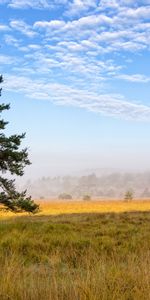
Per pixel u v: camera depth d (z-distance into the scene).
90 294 5.16
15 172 19.69
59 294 5.32
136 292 5.40
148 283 5.58
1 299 5.32
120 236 15.56
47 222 21.00
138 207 78.69
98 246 12.63
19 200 19.72
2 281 5.84
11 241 13.04
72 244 13.05
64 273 7.05
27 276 6.62
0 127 19.41
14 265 6.96
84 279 6.02
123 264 7.56
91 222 22.91
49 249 12.29
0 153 19.50
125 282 5.83
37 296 5.27
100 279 5.80
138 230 17.67
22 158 19.81
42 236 14.49
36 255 10.97
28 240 13.34
